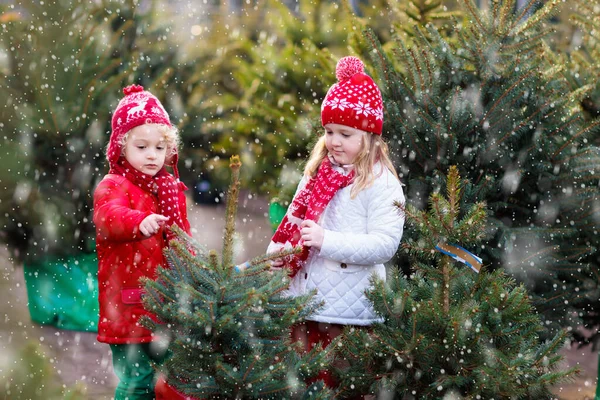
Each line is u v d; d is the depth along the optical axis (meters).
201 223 17.92
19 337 10.45
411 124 8.33
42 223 10.80
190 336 5.70
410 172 8.50
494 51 8.41
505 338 6.43
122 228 6.78
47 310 11.05
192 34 14.07
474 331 6.22
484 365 6.21
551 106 8.35
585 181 8.52
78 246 10.95
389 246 7.17
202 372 5.76
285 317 5.77
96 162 11.19
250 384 5.59
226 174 16.50
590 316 9.31
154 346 7.22
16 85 10.99
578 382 9.56
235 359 5.88
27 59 11.01
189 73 13.00
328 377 6.84
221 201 19.81
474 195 8.18
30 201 10.78
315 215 7.32
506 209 8.64
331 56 11.30
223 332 5.66
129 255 7.14
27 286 11.16
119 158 7.48
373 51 8.63
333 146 7.43
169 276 5.94
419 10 10.90
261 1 20.72
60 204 10.85
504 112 8.23
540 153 8.45
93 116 11.13
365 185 7.32
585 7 10.69
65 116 10.94
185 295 5.66
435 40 8.80
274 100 13.76
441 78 8.64
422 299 6.69
